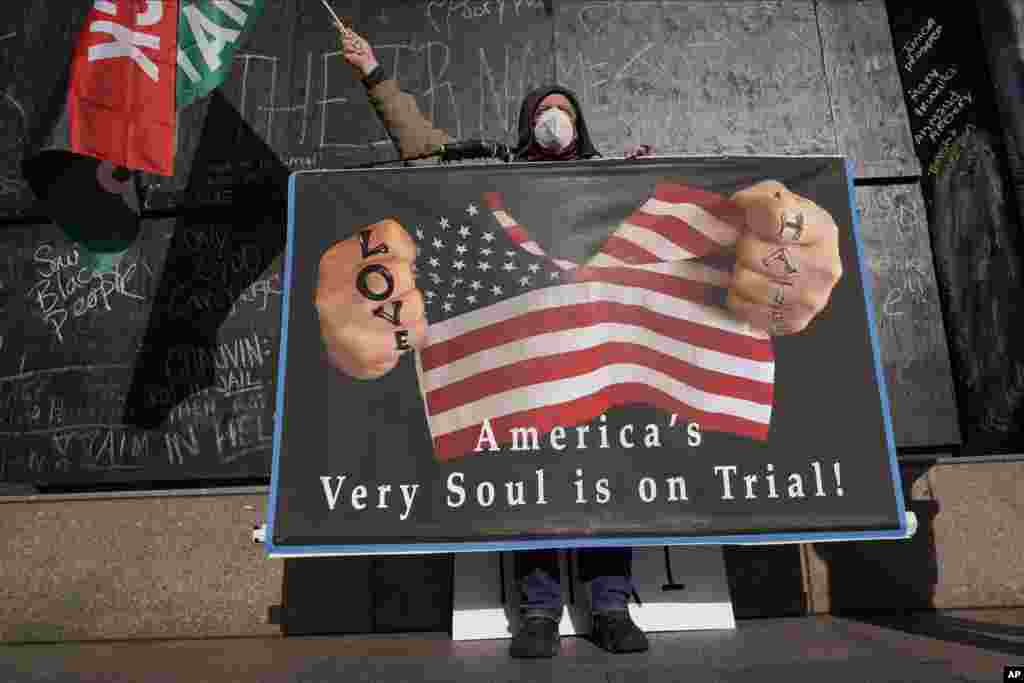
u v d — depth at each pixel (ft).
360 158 13.26
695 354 8.19
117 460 12.40
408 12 13.93
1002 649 6.70
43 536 9.96
